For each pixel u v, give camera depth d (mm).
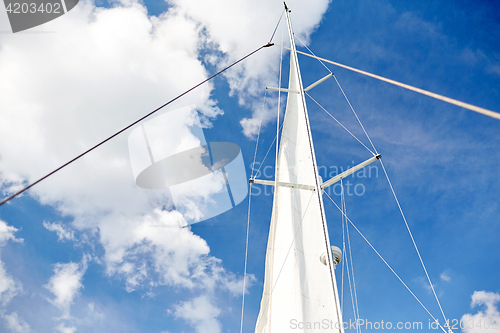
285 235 6730
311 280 5512
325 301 5121
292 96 9609
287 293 5645
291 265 6008
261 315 5848
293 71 10242
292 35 10734
